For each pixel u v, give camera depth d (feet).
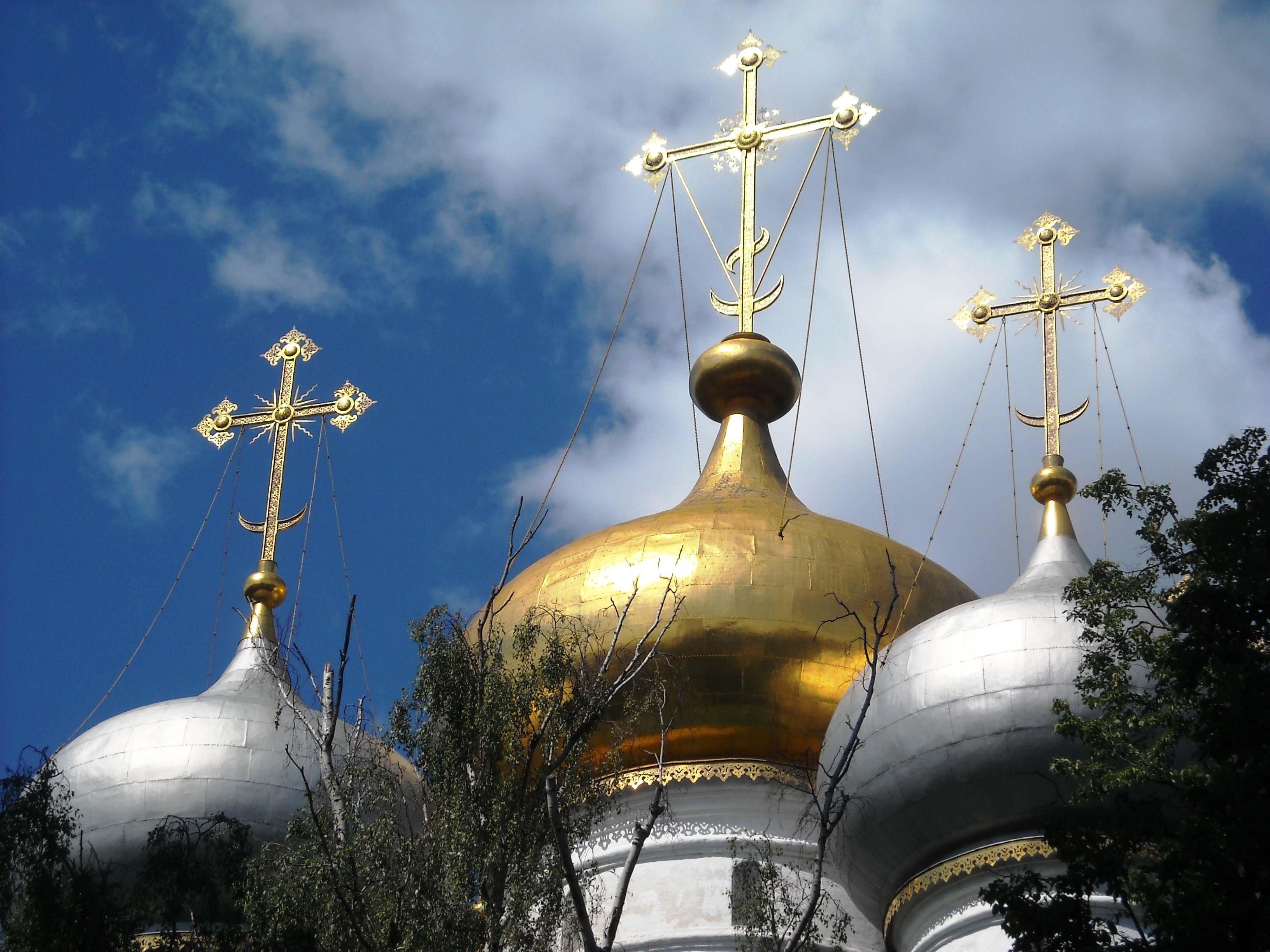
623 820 102.42
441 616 78.89
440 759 75.87
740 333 124.67
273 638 120.06
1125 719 73.46
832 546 109.29
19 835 83.76
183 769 103.19
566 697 79.77
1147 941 65.41
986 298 119.55
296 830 80.43
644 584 106.42
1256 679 64.39
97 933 82.64
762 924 75.87
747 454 119.24
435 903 72.02
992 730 88.58
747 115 130.00
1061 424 113.50
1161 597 75.36
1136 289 117.60
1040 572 104.47
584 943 64.85
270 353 133.39
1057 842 68.69
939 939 90.33
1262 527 68.44
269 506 126.93
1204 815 64.69
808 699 104.53
